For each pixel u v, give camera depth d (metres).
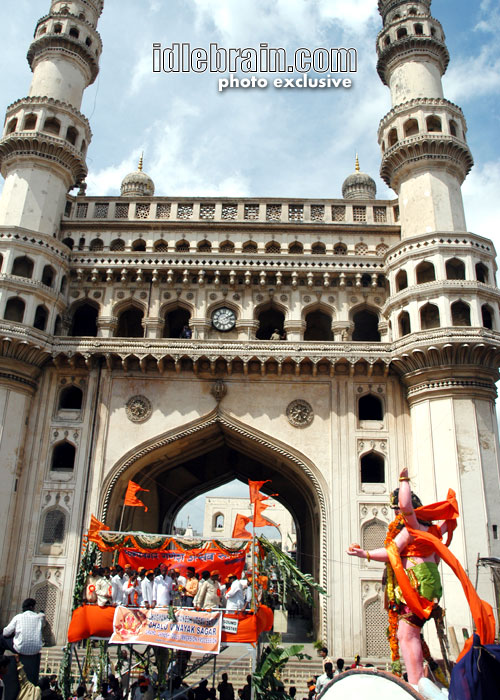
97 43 25.39
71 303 21.19
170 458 21.25
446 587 16.25
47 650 16.39
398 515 4.61
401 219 21.52
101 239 22.03
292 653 9.56
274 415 19.55
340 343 19.59
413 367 18.72
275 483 25.23
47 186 21.62
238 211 22.33
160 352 19.56
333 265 21.11
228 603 9.99
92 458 19.11
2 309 18.98
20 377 19.06
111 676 10.28
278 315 22.39
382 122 23.08
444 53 23.77
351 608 17.41
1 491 17.94
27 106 22.44
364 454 19.05
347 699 3.50
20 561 18.02
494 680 3.48
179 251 21.95
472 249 19.34
